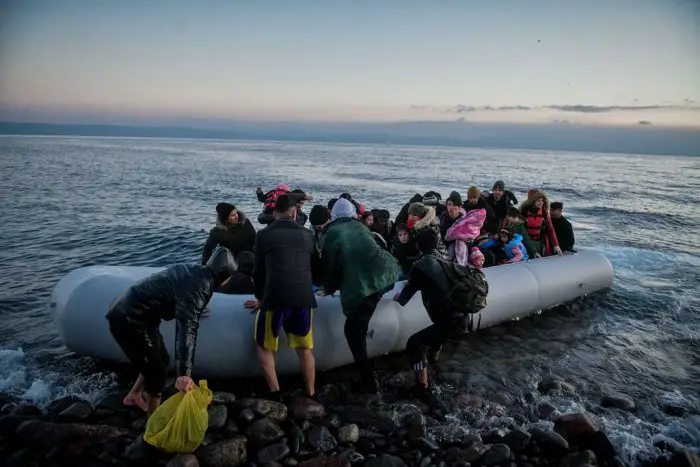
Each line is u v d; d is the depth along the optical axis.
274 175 40.50
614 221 17.59
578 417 3.90
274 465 3.34
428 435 3.83
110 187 24.75
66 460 3.31
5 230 12.50
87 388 4.29
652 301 7.43
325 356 4.62
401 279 5.71
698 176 58.50
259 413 3.84
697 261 10.37
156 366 3.55
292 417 3.92
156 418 3.35
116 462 3.30
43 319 6.15
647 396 4.66
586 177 51.44
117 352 4.48
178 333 3.37
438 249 4.89
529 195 7.55
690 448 3.75
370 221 6.45
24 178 27.80
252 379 4.54
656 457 3.65
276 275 3.80
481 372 4.97
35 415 3.81
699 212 20.80
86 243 11.33
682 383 4.96
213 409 3.80
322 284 4.27
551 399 4.49
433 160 97.50
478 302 4.23
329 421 3.90
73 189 23.06
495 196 8.25
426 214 5.53
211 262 3.55
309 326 4.02
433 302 4.25
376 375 4.77
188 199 20.91
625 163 122.50
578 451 3.74
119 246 11.10
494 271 6.27
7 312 6.40
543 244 7.48
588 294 7.49
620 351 5.66
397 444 3.72
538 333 6.05
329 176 41.88
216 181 31.31
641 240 13.55
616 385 4.86
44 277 8.35
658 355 5.62
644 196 28.83
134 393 3.96
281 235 3.88
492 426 3.99
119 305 3.43
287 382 4.55
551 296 6.63
